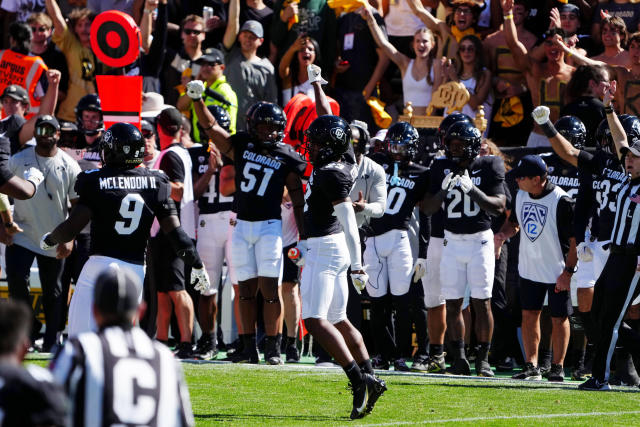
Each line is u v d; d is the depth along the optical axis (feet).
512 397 77.46
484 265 93.97
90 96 110.01
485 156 95.76
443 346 100.01
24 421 31.55
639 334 87.04
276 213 92.32
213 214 103.76
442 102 119.34
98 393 36.68
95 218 65.51
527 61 121.29
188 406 38.55
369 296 100.99
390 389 80.53
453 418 67.41
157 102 117.08
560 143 86.84
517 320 107.04
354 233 66.74
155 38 128.26
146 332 102.42
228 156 93.66
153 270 99.30
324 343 66.80
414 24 134.10
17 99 109.09
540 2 129.29
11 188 80.59
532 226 93.81
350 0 128.16
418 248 100.27
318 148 68.23
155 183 66.90
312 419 66.03
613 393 80.59
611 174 85.20
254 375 85.71
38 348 104.06
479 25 128.67
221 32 135.23
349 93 129.39
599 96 113.80
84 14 128.77
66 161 100.42
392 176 98.43
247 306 94.32
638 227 78.43
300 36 126.82
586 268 93.09
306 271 67.77
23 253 99.55
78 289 65.31
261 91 126.72
